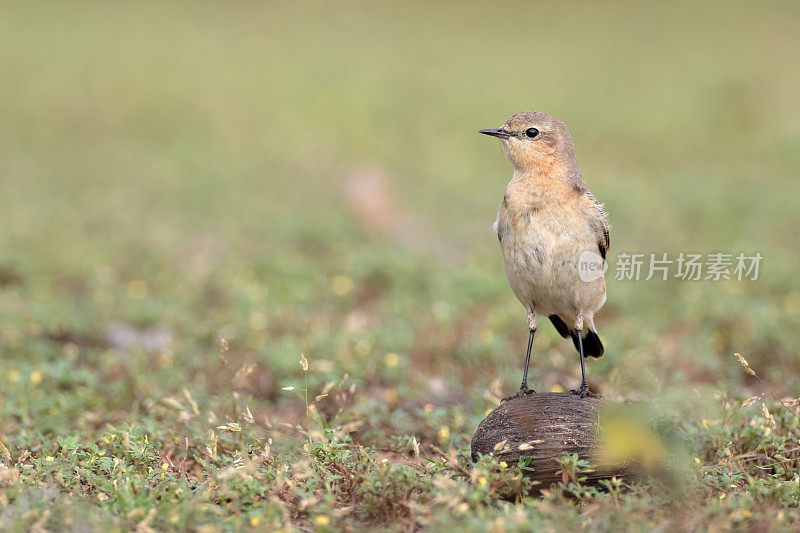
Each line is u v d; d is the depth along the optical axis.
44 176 23.16
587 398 7.29
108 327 12.55
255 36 42.03
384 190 21.41
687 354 11.05
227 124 29.31
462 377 10.95
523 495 6.79
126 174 23.78
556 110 30.72
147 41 39.44
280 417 9.62
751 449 7.90
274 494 6.64
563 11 47.22
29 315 12.36
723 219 18.84
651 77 34.97
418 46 40.91
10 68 33.50
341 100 32.00
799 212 19.48
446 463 7.31
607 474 6.84
